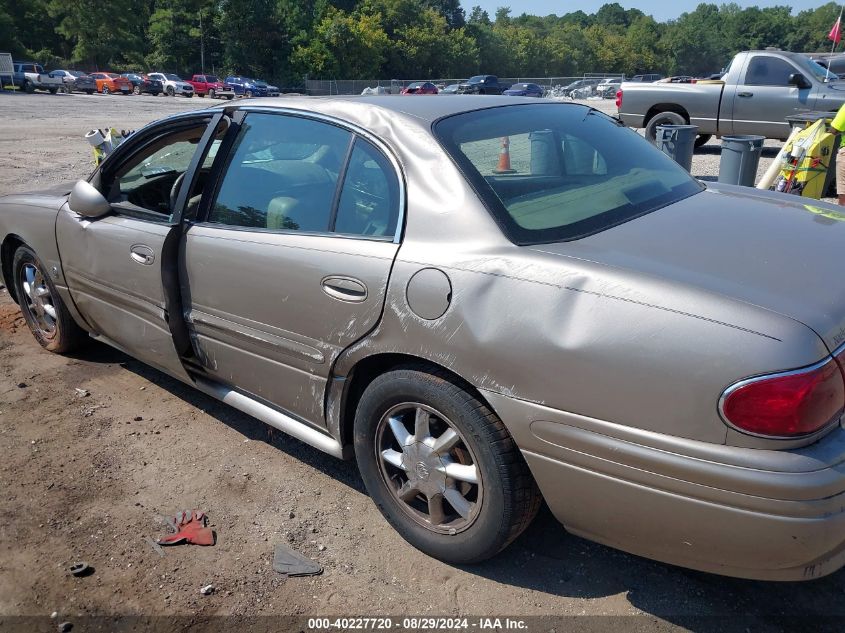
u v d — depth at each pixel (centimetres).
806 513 191
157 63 7325
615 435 215
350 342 274
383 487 286
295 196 305
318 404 297
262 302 305
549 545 283
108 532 296
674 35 12481
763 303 205
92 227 388
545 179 286
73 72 5162
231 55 7025
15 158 1396
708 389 199
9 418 392
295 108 318
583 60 10938
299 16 7181
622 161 323
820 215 290
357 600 257
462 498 263
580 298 221
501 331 231
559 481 232
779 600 251
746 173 776
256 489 325
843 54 1362
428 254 252
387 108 295
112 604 257
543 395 226
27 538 294
